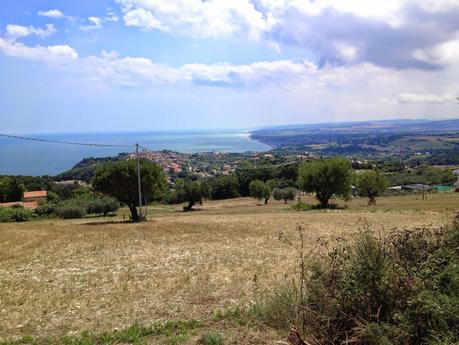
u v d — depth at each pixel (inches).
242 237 1086.4
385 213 1720.0
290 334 263.3
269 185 3791.8
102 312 427.8
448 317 214.4
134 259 786.8
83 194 3425.2
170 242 1026.1
